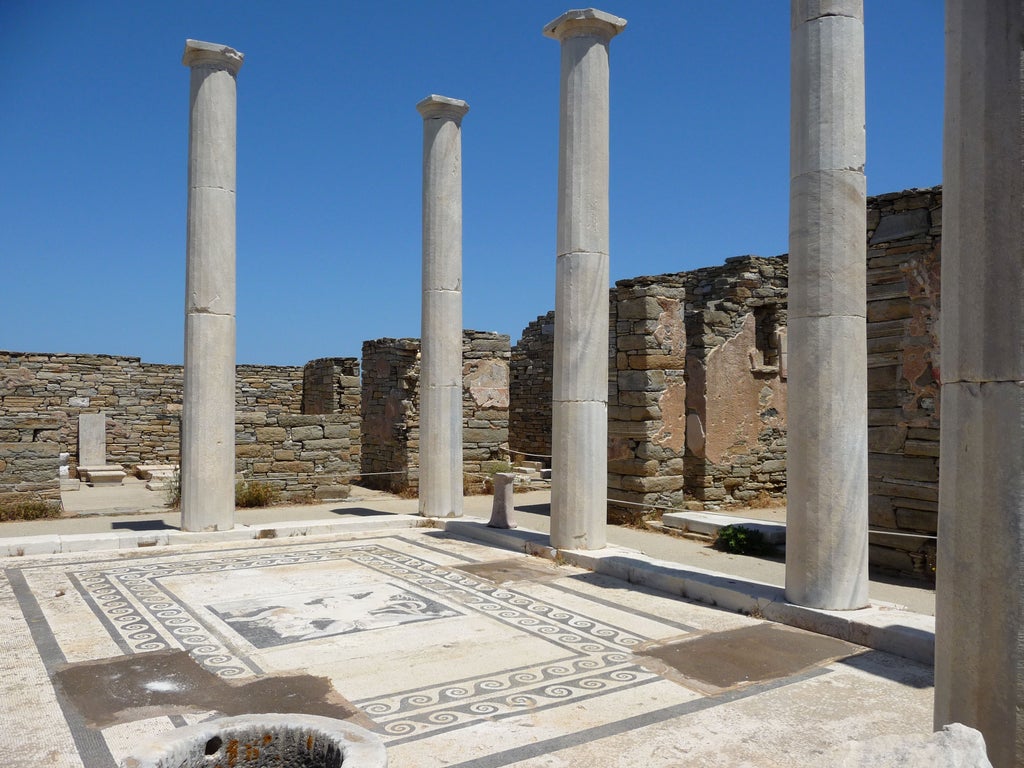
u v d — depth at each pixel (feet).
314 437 58.13
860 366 24.17
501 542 38.52
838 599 24.13
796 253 24.48
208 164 38.99
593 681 19.89
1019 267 12.03
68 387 81.25
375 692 19.12
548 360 77.92
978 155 12.54
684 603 27.58
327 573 32.27
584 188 33.88
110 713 17.72
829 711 18.06
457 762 15.48
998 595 12.17
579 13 33.37
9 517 47.16
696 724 17.31
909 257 31.68
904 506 31.81
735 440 50.98
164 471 76.74
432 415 44.88
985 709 12.31
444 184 44.14
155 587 29.68
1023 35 12.12
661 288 46.37
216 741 11.87
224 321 39.60
